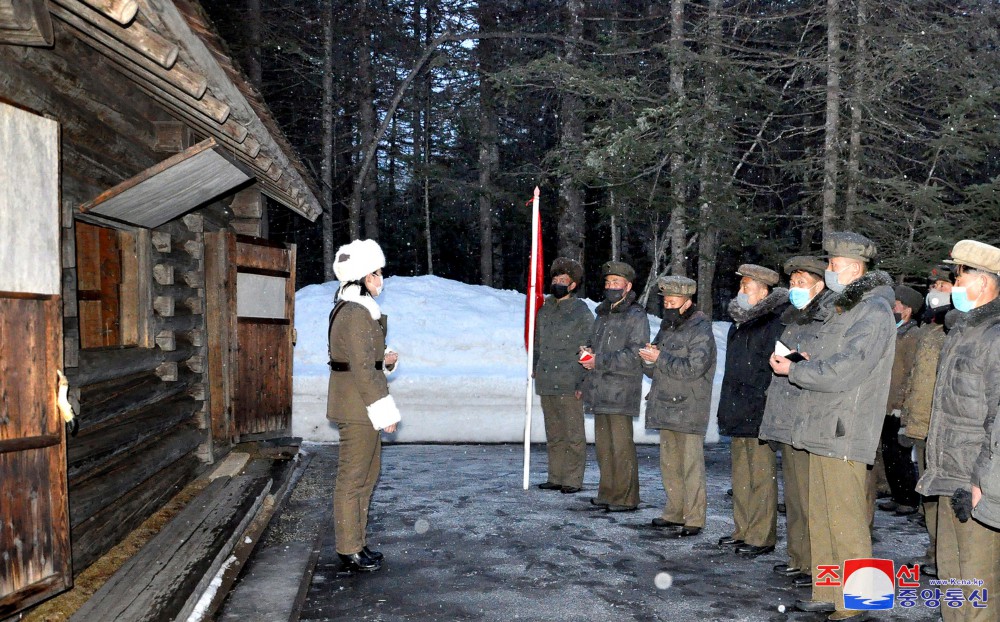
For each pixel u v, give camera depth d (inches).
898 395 247.6
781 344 156.6
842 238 155.8
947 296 213.0
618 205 547.2
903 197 493.7
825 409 153.0
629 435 245.9
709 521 235.5
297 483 273.9
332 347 183.9
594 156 511.8
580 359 247.9
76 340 148.8
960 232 492.4
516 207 911.7
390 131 1131.9
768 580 179.0
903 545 212.5
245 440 292.8
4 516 113.5
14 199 115.3
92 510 150.9
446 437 382.0
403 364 403.9
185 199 194.4
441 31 1029.2
